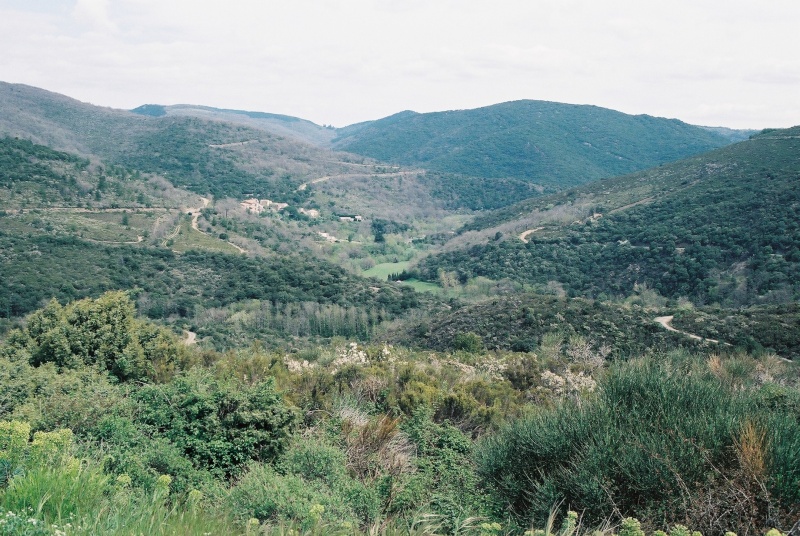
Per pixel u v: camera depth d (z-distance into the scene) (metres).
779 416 4.54
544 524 4.12
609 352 25.06
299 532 3.62
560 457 4.59
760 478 3.69
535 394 11.73
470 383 11.07
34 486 3.05
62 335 8.43
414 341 36.91
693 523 3.69
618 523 3.89
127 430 5.10
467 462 5.71
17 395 5.94
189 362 9.82
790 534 3.46
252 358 10.65
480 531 4.11
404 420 7.35
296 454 5.32
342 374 9.91
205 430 5.50
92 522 2.86
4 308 40.47
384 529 3.88
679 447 4.02
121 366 8.42
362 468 5.69
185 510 3.57
